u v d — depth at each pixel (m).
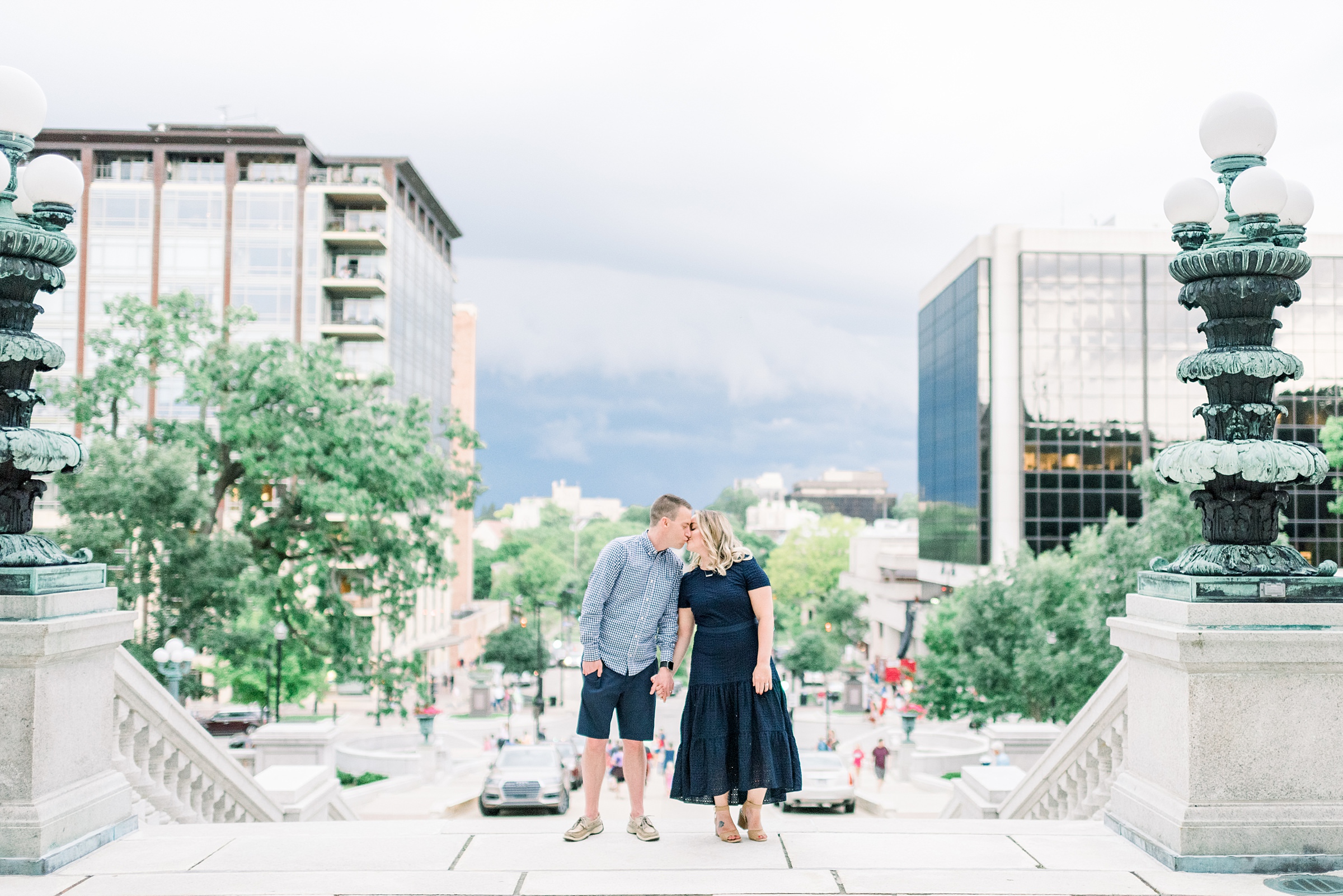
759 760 5.17
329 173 70.88
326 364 27.72
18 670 4.80
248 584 24.88
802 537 125.69
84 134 67.31
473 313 111.38
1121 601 25.73
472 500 31.64
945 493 75.56
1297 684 4.82
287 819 9.98
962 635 31.53
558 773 22.62
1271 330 5.13
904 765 31.77
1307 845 4.76
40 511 52.38
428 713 33.06
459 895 4.44
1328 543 62.91
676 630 5.40
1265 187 4.91
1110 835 5.40
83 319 66.88
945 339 76.06
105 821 5.26
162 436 27.50
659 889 4.52
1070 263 65.81
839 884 4.59
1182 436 65.12
